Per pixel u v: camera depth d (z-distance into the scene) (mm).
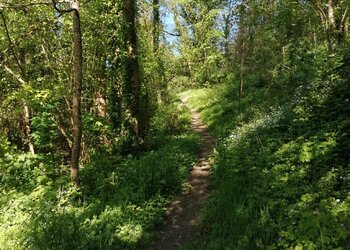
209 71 31375
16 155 10461
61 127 11172
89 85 12297
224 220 6469
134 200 7914
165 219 7672
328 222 4633
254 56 16844
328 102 8734
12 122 12734
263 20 15836
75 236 6324
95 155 10773
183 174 9797
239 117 13969
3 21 9008
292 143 7953
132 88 11883
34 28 10555
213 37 30422
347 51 10641
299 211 5301
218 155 10594
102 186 8445
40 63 11570
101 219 7102
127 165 9969
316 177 6188
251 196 6570
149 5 15344
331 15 13742
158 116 17391
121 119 12164
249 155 8758
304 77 12477
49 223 6512
